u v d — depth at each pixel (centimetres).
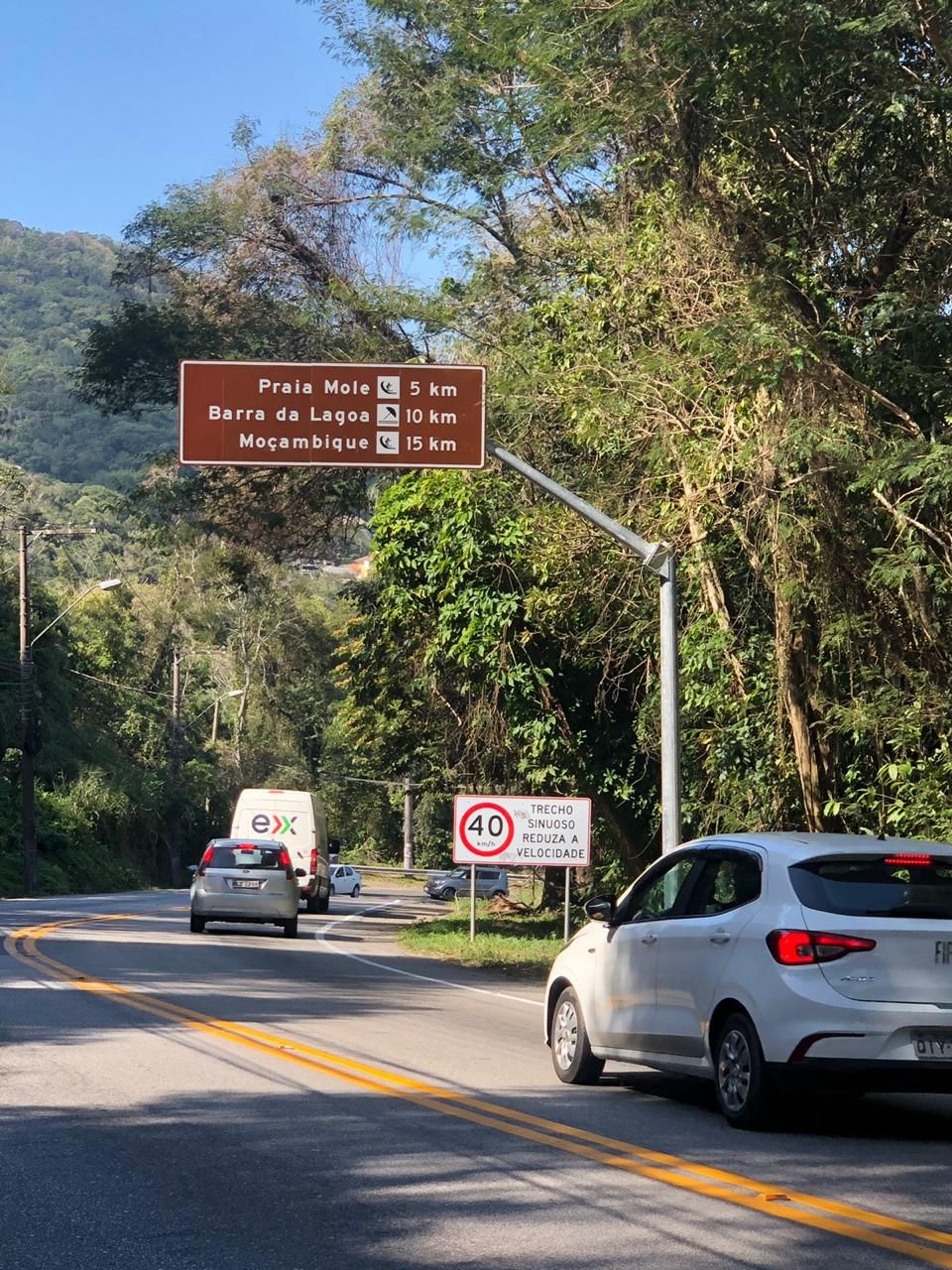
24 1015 1345
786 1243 626
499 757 2967
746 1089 890
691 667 1850
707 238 1633
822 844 930
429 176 2942
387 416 1686
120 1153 787
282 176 3198
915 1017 855
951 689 1512
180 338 3173
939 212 1504
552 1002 1124
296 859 4181
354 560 3525
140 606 8438
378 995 1677
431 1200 696
